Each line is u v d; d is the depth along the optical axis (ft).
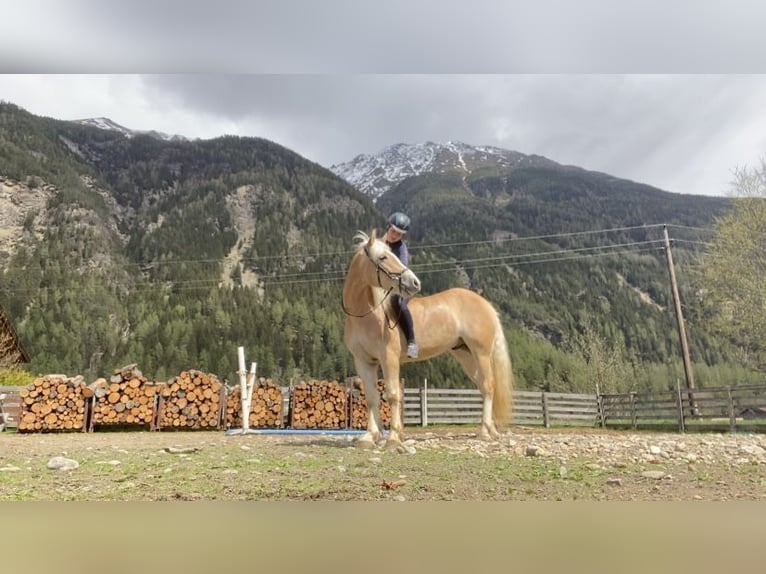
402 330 17.65
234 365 174.60
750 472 11.94
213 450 15.37
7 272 183.62
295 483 9.60
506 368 20.80
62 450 15.83
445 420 48.52
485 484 9.90
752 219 53.83
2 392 38.14
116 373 32.42
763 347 63.98
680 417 40.42
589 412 51.24
